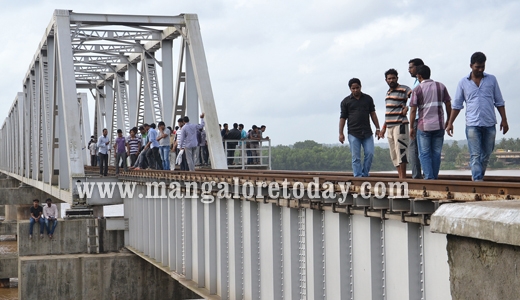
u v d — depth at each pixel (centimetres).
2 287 4438
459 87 1051
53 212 3164
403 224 995
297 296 1377
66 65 3178
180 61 3231
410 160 1249
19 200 6581
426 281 953
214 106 2903
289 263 1402
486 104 1025
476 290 499
